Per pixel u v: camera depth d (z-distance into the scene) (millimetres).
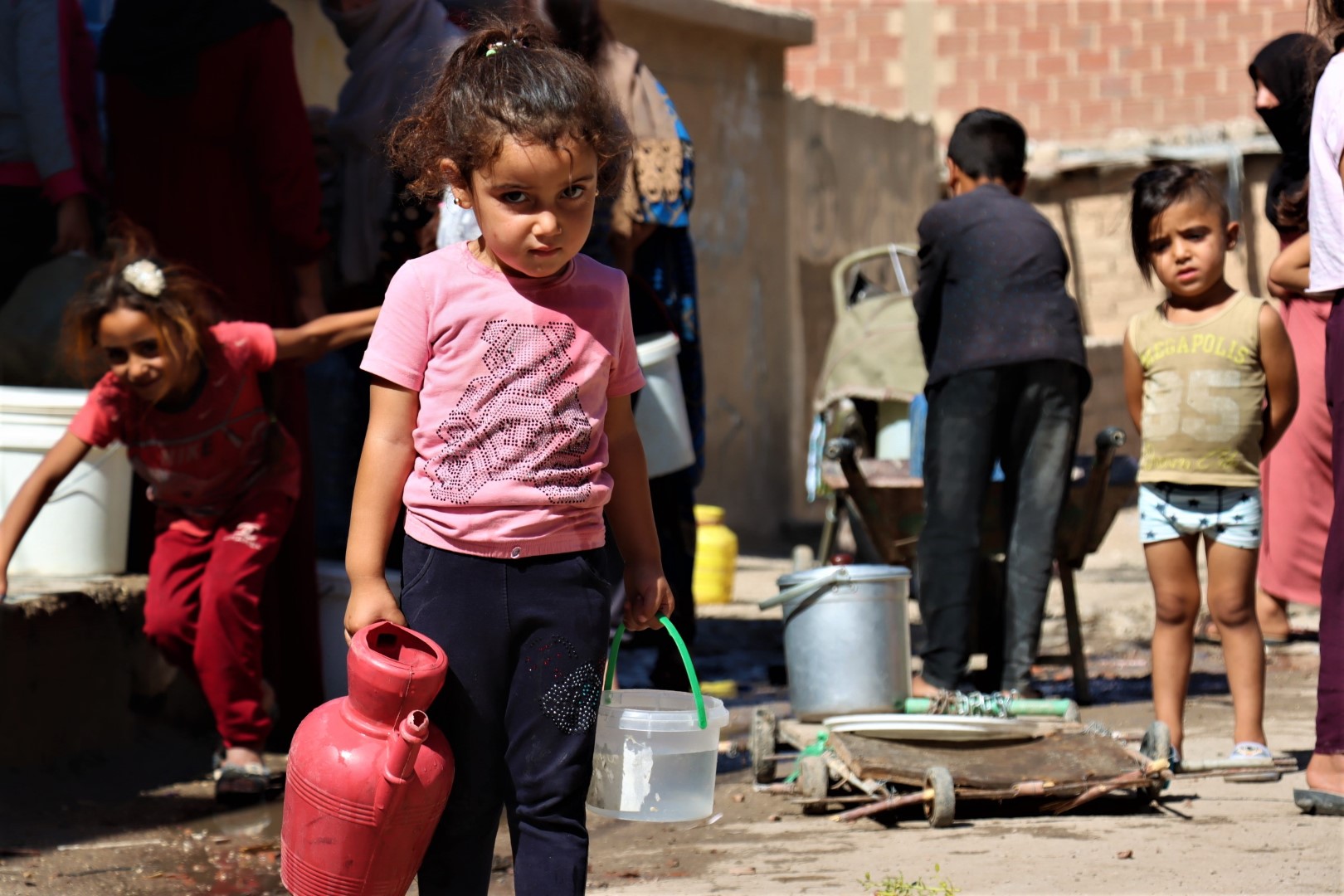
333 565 5754
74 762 4961
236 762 4641
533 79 2602
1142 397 4750
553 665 2727
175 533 4715
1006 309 5492
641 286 5766
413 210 5539
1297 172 5586
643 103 5633
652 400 5484
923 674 5559
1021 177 5973
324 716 2721
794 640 4965
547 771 2738
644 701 3082
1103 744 4379
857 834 3996
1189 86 17156
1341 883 3389
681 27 11531
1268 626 7055
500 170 2578
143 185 5531
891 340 7441
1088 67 17406
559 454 2742
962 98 17719
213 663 4605
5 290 6082
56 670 4941
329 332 4734
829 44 18047
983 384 5457
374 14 5695
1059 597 8383
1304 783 4441
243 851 4020
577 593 2750
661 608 2955
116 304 4438
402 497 2803
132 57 5469
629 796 2936
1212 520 4539
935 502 5520
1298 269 4535
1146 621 7988
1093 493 5816
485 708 2744
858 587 4875
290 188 5535
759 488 12586
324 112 6578
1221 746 4961
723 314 12031
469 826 2814
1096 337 15086
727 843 3939
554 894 2693
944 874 3529
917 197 15617
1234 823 3992
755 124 12469
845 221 14000
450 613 2721
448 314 2736
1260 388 4543
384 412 2762
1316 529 6801
